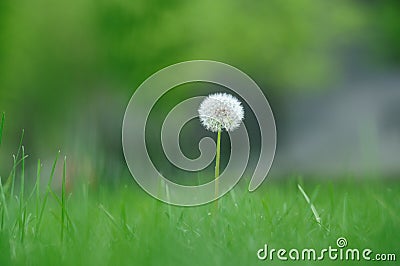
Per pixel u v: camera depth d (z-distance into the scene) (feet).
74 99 87.10
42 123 85.20
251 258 14.65
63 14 88.53
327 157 78.79
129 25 89.71
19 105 85.92
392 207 21.54
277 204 24.56
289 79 93.86
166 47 89.92
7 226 17.24
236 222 18.81
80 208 21.08
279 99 96.32
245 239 16.49
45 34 88.02
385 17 103.04
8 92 85.51
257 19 92.27
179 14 90.38
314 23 96.37
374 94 94.48
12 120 84.64
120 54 89.25
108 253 15.30
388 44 102.12
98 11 89.45
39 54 87.61
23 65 86.94
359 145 78.69
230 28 91.35
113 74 88.69
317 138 88.99
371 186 26.07
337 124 91.09
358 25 99.14
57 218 18.44
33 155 79.66
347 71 98.43
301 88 96.22
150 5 89.86
